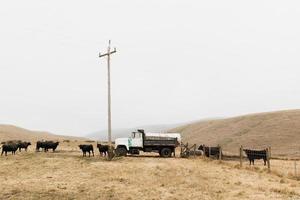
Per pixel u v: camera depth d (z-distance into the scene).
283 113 124.75
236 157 47.94
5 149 40.88
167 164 34.38
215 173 30.94
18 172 31.28
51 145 47.19
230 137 116.69
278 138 101.81
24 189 25.17
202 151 45.44
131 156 41.91
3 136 100.12
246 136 111.81
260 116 128.75
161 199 22.70
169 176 29.09
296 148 88.44
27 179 28.42
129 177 28.58
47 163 34.84
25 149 48.16
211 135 127.06
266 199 22.77
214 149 44.88
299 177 33.16
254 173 32.53
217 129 132.00
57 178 28.66
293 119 115.00
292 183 28.89
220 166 35.28
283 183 28.59
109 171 30.84
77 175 29.59
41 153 43.66
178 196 23.36
